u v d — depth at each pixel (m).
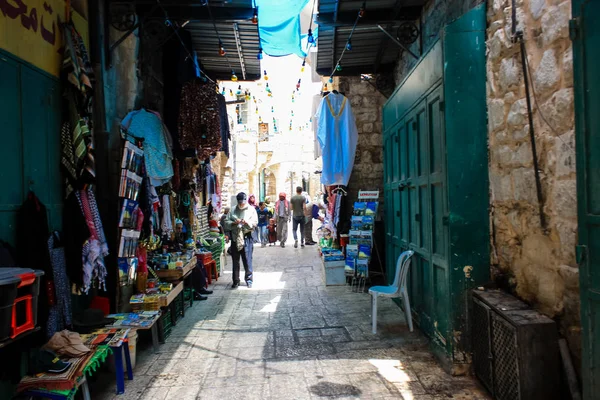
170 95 6.17
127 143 4.37
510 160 3.21
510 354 2.79
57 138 3.64
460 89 3.59
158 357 4.24
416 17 5.57
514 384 2.76
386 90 7.93
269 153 23.12
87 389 3.03
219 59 7.54
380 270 7.73
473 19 3.59
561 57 2.54
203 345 4.57
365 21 5.60
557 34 2.57
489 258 3.58
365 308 5.85
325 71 8.07
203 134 6.03
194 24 5.84
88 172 3.69
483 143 3.59
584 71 2.13
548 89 2.69
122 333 3.54
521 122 3.02
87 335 3.45
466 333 3.58
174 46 6.15
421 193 4.61
